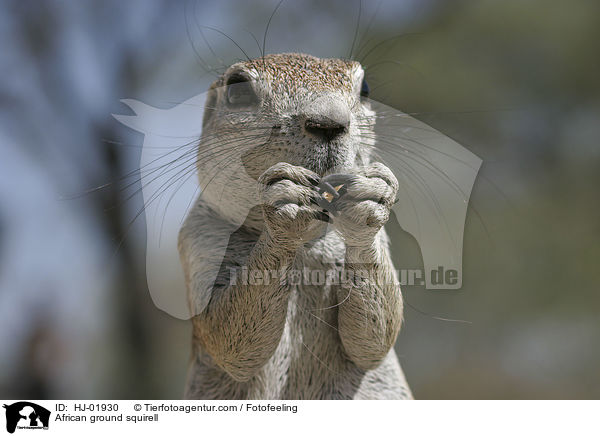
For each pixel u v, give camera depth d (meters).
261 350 5.57
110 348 14.91
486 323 15.94
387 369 6.56
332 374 6.30
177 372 15.64
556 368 17.25
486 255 15.29
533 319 16.09
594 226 16.03
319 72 5.95
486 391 16.84
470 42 15.35
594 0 15.92
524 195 15.60
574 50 15.82
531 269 15.73
